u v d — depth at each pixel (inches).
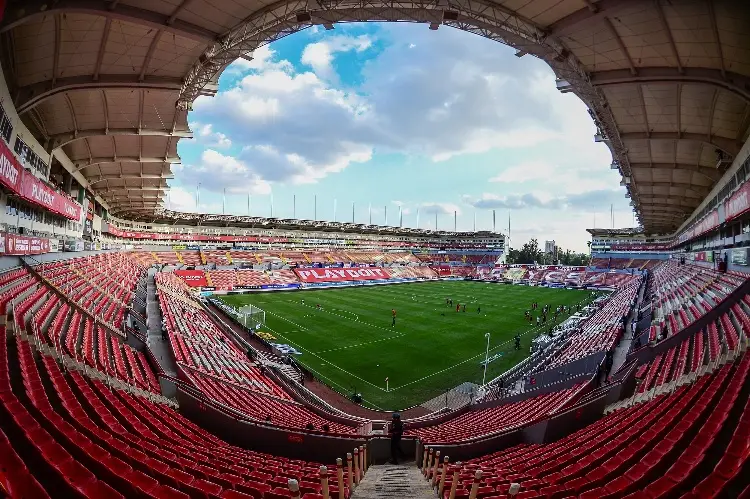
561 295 2647.6
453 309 2006.6
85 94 868.6
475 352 1268.5
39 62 681.6
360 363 1138.0
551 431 470.9
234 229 3267.7
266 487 265.4
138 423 385.4
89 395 393.4
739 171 961.5
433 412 830.5
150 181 1717.5
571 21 600.4
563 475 282.4
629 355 835.4
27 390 314.7
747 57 604.4
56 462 214.1
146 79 776.9
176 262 2726.4
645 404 469.1
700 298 1075.9
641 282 2313.0
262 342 1264.8
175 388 633.0
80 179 1411.2
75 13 548.7
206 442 407.8
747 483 208.8
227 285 2495.1
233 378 804.6
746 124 850.1
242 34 682.8
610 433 373.4
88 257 1443.2
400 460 456.1
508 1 594.2
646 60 679.7
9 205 811.4
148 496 206.5
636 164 1264.8
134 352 767.1
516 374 1023.6
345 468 378.0
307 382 979.3
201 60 737.0
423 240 4569.4
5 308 452.4
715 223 1174.3
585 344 1095.6
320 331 1478.8
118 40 666.8
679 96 796.6
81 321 712.4
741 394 330.6
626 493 231.6
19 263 806.5
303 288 2733.8
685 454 258.7
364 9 669.9
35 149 900.6
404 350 1269.7
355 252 3828.7
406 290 2763.3
